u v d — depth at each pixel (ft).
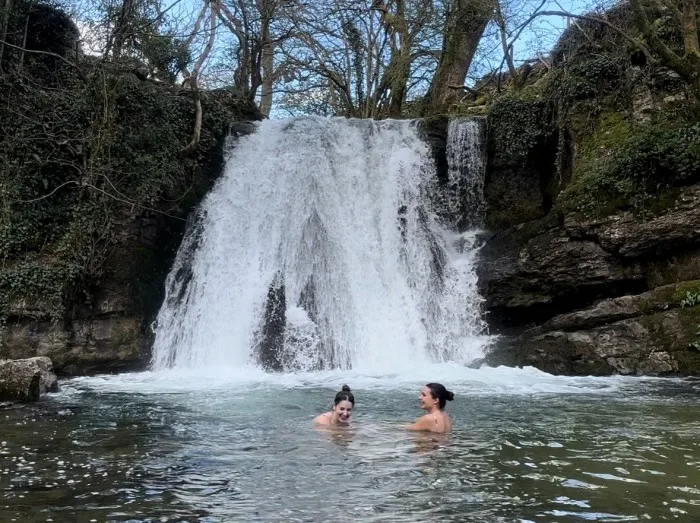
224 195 64.54
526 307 53.36
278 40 89.04
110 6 60.39
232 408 30.27
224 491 16.17
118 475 17.72
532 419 26.78
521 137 62.28
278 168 64.54
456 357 52.75
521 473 17.89
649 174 47.44
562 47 70.38
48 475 17.75
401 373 45.42
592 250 49.52
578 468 18.49
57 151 56.34
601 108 56.75
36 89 58.54
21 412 29.27
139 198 55.83
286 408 30.19
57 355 48.21
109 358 49.98
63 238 53.11
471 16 83.71
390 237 62.34
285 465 18.74
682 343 43.24
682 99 52.90
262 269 57.16
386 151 66.85
